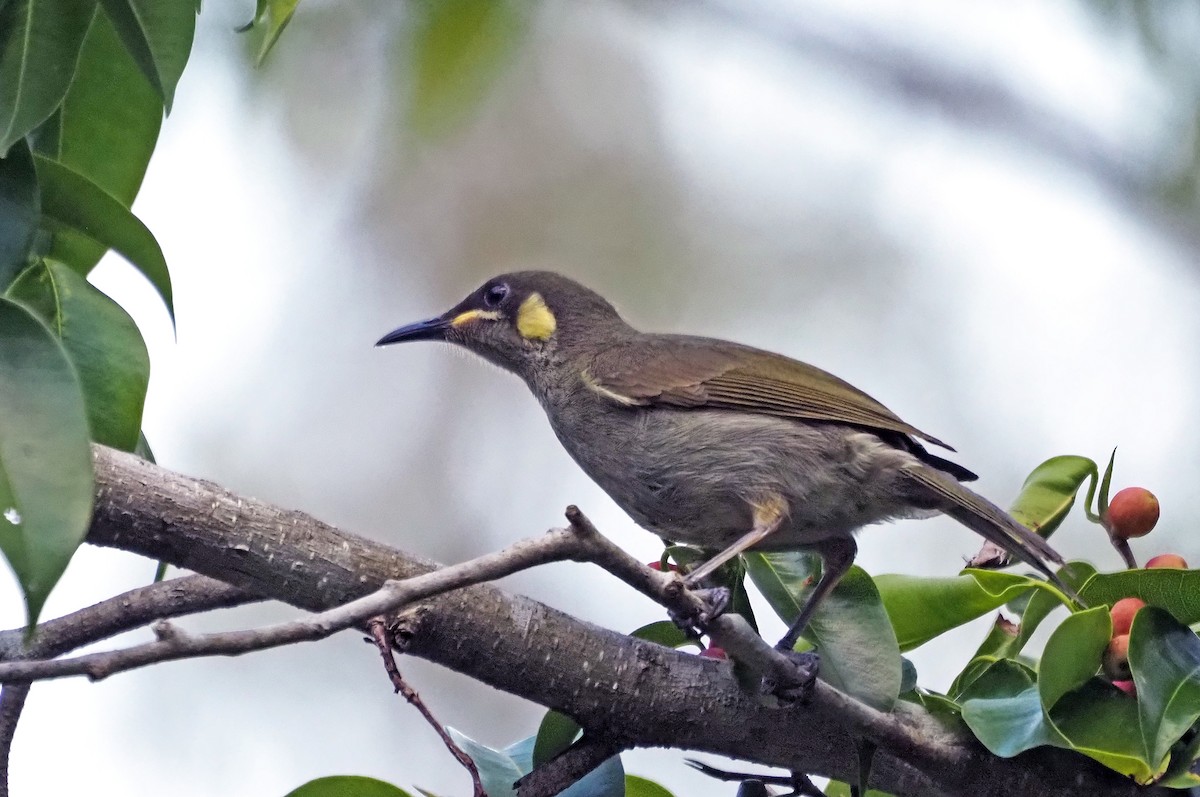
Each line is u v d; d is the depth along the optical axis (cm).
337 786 755
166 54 720
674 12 1725
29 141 795
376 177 1619
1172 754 787
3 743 709
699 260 1691
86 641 745
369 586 729
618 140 1711
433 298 1678
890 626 858
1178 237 1628
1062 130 1677
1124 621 822
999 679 831
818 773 837
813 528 1053
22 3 716
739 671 764
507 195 1677
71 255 795
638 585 682
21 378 591
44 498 573
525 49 1623
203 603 762
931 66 1708
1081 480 988
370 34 1446
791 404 1070
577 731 825
